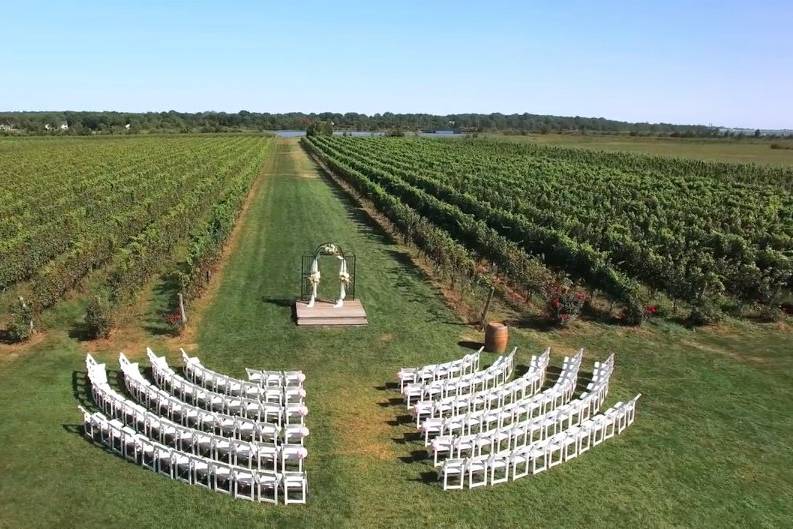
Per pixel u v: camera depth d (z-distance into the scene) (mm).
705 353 23969
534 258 32375
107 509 13812
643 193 57625
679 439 17484
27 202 47000
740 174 86500
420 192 51344
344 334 24969
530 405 17953
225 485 14961
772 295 28844
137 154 97438
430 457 16312
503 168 83375
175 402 17219
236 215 46469
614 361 22797
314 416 18328
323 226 47750
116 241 36094
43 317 25578
